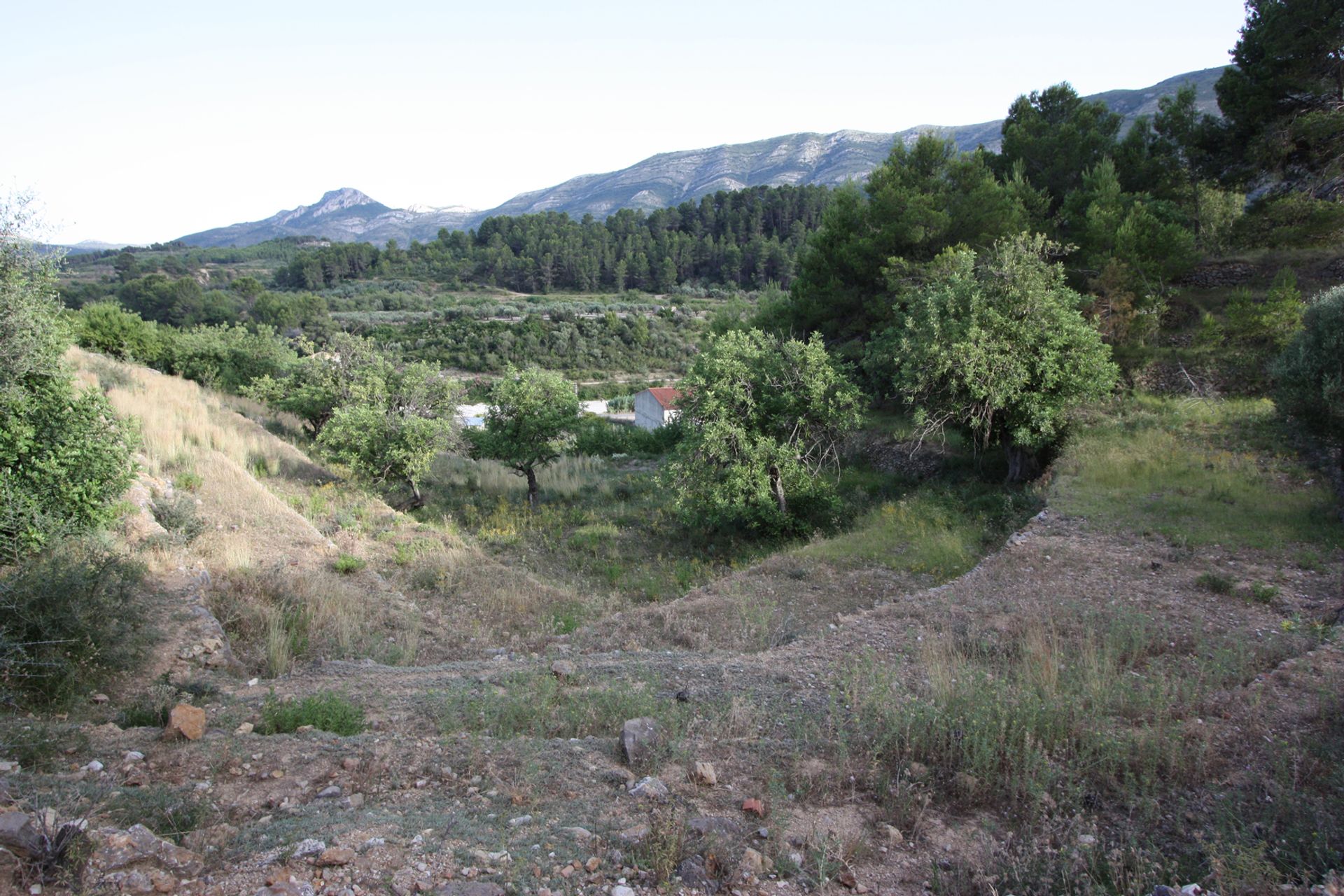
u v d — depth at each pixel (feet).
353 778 14.43
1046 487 44.55
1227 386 56.03
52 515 26.07
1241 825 12.55
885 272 71.61
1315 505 34.96
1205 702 17.97
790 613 32.30
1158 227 64.49
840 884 11.32
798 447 49.67
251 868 10.59
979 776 14.42
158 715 18.01
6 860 9.43
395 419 58.75
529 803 13.57
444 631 31.76
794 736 17.21
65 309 30.25
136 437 32.81
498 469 78.48
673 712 18.69
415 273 409.49
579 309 293.84
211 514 38.83
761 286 342.44
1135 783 13.96
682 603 34.45
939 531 42.96
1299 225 62.90
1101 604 27.17
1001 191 73.36
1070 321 48.24
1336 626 22.67
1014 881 11.16
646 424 154.10
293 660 25.41
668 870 11.09
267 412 85.20
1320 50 63.62
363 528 45.73
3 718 16.19
